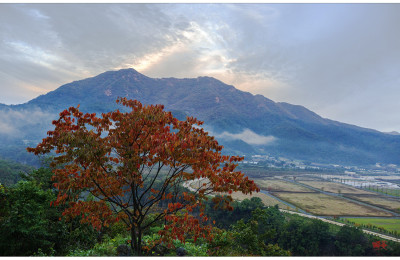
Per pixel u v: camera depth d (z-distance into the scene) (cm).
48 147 816
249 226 2016
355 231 7706
